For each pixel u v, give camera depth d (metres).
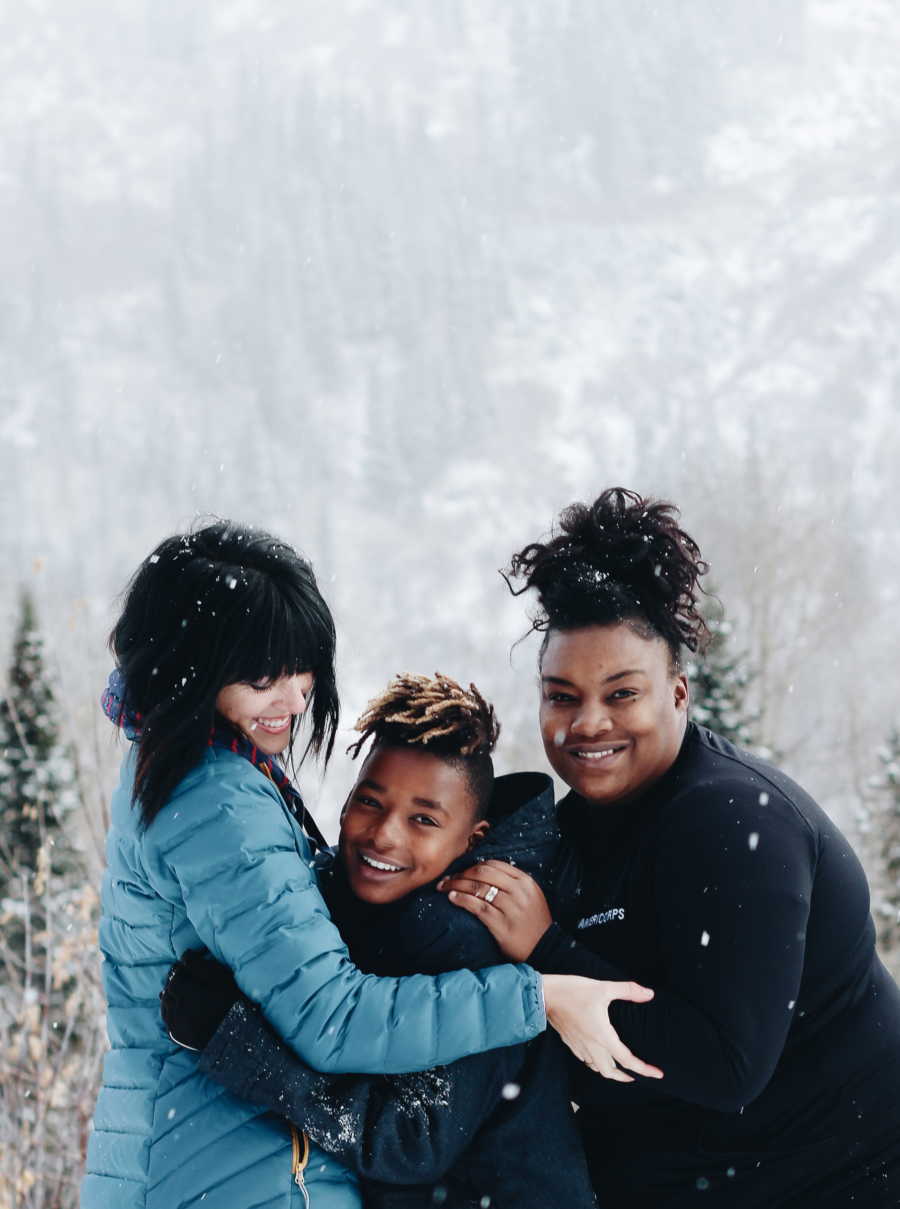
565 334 166.62
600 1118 2.55
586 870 2.61
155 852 2.37
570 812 2.74
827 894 2.42
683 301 169.38
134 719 2.45
